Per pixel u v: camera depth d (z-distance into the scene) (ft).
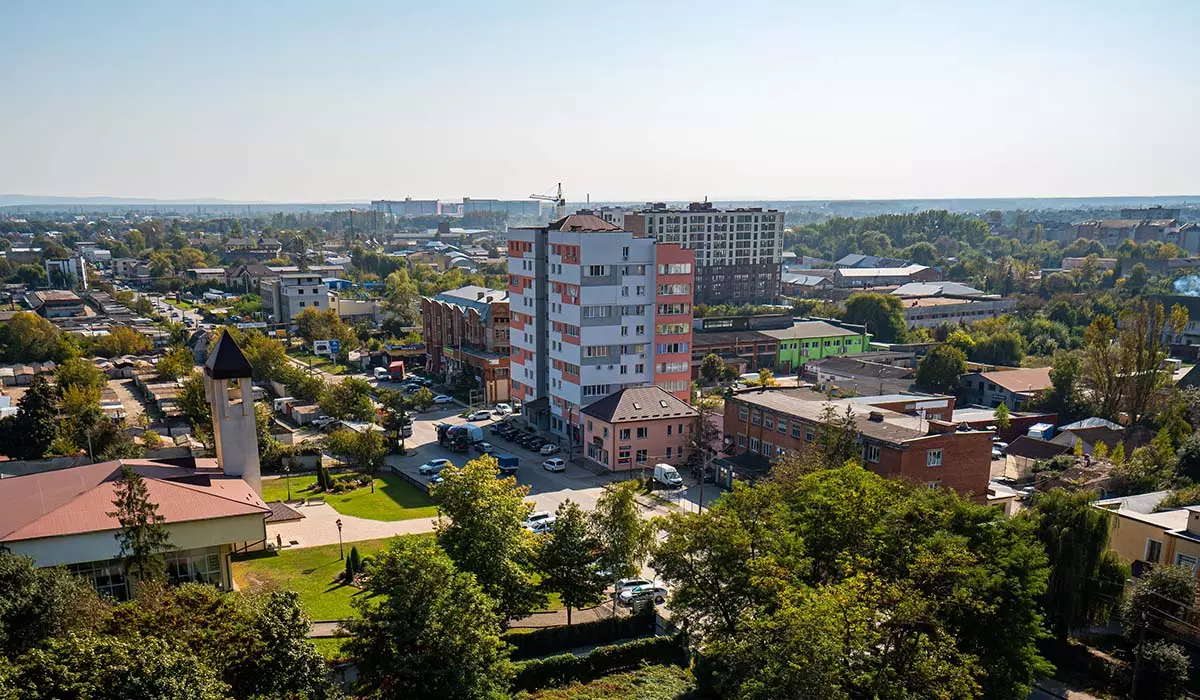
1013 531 165.58
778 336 546.26
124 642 102.83
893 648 133.28
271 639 115.14
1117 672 170.50
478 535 163.73
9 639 121.80
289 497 282.56
